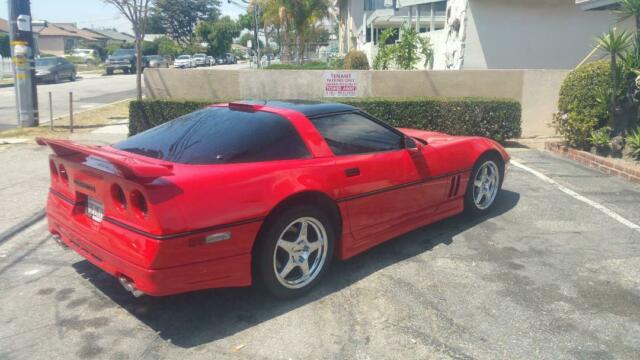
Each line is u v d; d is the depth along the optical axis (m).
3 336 3.35
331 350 3.17
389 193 4.38
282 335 3.34
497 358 3.09
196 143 3.69
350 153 4.15
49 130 12.12
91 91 24.08
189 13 78.50
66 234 3.81
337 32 49.22
